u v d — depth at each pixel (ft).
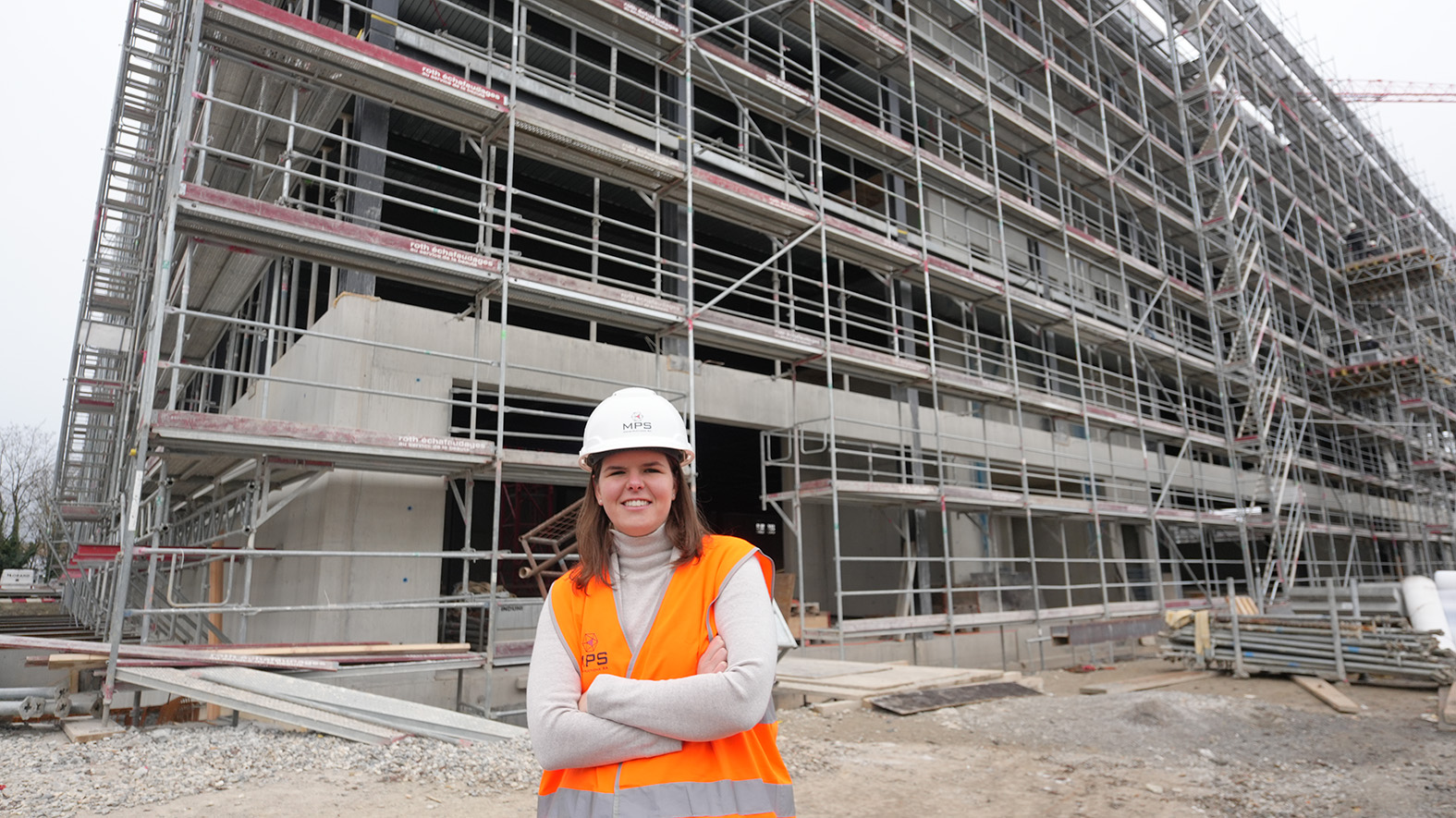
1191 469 76.13
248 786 16.39
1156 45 82.69
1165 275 71.05
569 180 49.96
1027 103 64.39
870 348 54.24
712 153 47.32
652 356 41.19
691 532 5.49
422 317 33.94
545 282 32.42
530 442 58.85
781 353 43.60
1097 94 69.26
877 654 43.78
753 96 47.21
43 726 22.20
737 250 59.67
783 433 47.14
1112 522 69.67
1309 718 28.30
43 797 15.17
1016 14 71.72
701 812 4.56
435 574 32.99
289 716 20.61
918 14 61.67
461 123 33.53
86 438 69.72
